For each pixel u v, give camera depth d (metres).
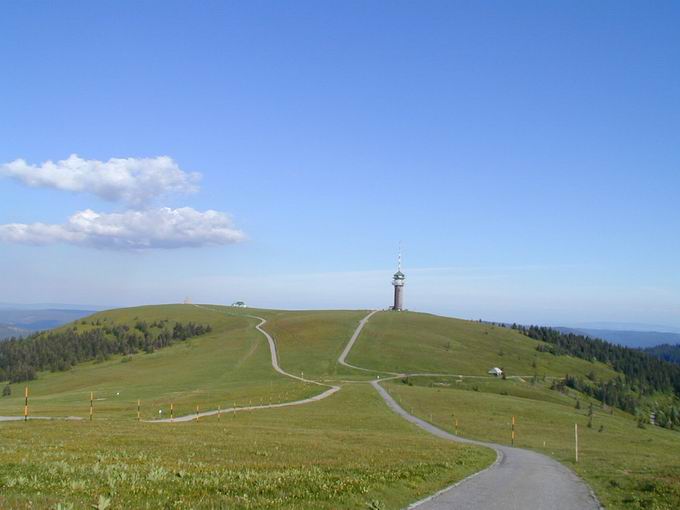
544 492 22.84
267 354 186.12
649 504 21.16
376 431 60.31
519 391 152.38
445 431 65.25
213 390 109.50
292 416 71.69
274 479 20.00
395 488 20.47
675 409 185.38
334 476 21.38
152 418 65.75
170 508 14.50
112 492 15.72
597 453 47.44
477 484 23.81
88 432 39.38
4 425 45.03
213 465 24.20
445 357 190.88
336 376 150.75
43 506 13.26
